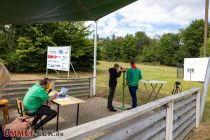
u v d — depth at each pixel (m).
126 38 60.22
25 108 4.12
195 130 5.10
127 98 8.78
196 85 13.47
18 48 17.36
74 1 3.37
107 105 7.11
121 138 2.20
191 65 15.96
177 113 3.99
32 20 4.27
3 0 3.07
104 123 1.86
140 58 58.69
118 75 6.62
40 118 4.46
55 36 18.61
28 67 17.58
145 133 2.76
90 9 3.84
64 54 9.61
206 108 7.16
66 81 8.15
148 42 68.88
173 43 51.75
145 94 9.93
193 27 49.88
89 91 9.01
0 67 1.15
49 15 4.00
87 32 20.42
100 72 22.27
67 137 1.47
